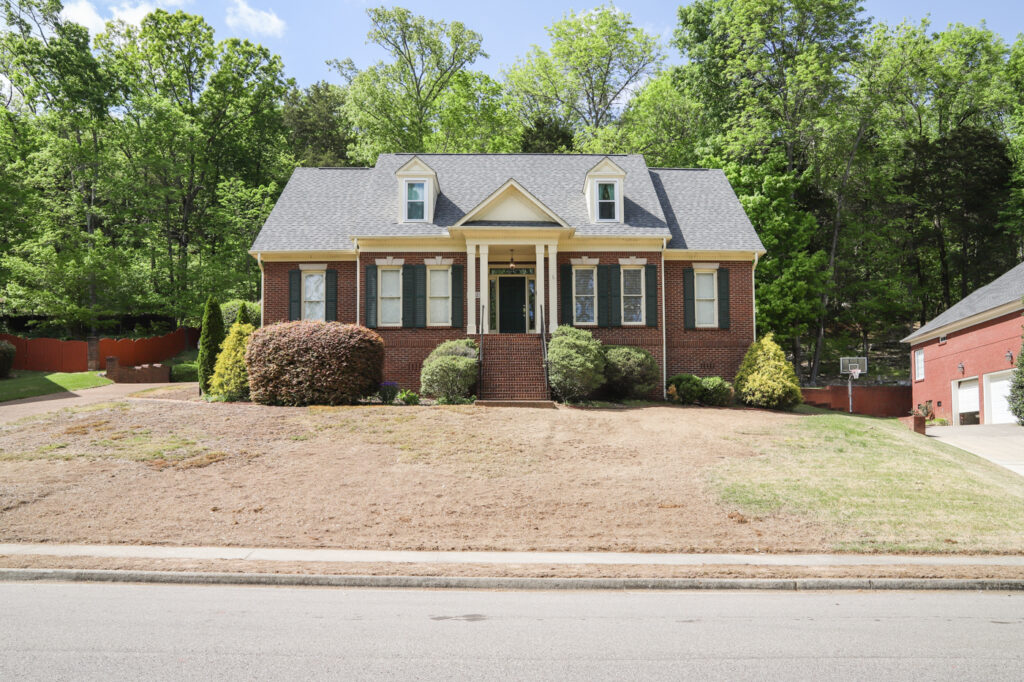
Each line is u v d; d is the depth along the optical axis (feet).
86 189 146.20
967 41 162.20
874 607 29.76
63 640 23.80
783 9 141.49
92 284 126.41
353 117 166.20
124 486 48.03
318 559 36.01
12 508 43.47
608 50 169.99
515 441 59.67
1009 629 26.48
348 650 23.11
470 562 35.81
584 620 27.22
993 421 98.02
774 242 131.34
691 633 25.59
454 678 20.65
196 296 140.97
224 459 54.08
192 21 154.61
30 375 109.40
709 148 147.74
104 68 141.38
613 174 92.07
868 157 150.20
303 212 96.27
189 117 148.97
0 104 152.35
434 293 89.71
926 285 163.84
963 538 41.27
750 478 51.96
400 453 56.08
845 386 132.46
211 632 24.91
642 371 82.02
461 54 165.07
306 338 72.28
